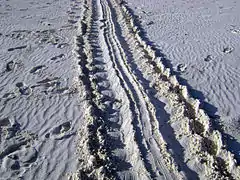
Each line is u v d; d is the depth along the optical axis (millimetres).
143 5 21219
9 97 10008
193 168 7160
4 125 8742
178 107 9227
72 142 7988
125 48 13758
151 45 13992
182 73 11422
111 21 17078
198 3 21375
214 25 16406
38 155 7617
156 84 10617
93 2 21297
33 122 8812
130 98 9750
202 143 7719
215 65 11891
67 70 11703
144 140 7938
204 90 10289
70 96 10016
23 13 19297
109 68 11844
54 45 14211
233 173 7035
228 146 7828
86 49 13500
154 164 7207
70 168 7180
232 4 20672
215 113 9125
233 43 13852
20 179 6941
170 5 21094
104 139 7977
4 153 7703
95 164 7211
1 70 11766
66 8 20594
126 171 7082
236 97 9828
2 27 16469
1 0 22375
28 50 13641
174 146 7781
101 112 9156
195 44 13938
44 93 10219
